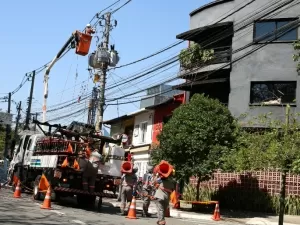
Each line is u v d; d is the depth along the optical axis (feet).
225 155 56.75
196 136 58.80
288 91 74.59
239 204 65.92
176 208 64.34
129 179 50.06
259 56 77.20
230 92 78.89
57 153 52.47
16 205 46.83
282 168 42.70
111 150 53.52
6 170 97.14
